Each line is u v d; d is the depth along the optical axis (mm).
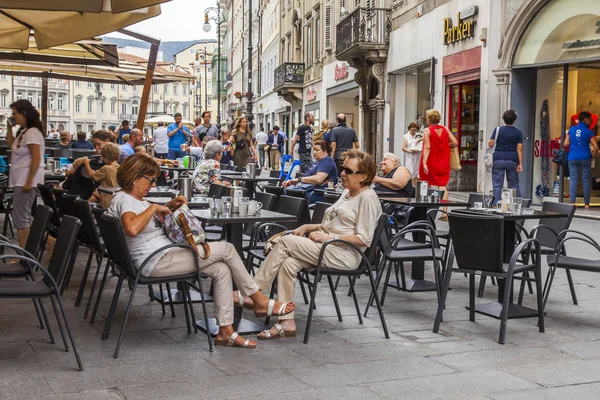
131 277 5699
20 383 4867
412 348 5891
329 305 7410
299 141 20844
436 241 8289
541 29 17000
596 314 7168
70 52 15273
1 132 56656
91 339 5977
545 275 9125
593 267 6766
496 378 5145
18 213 9000
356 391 4828
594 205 16328
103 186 9352
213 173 11203
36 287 5371
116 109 135000
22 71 20203
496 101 18344
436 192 9344
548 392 4863
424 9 22938
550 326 6676
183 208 5852
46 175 12633
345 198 6676
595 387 4977
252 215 6770
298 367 5332
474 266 6332
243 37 79250
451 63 20984
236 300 6270
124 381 4945
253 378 5055
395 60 25859
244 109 76750
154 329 6340
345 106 36875
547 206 8016
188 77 18547
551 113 17359
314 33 39812
